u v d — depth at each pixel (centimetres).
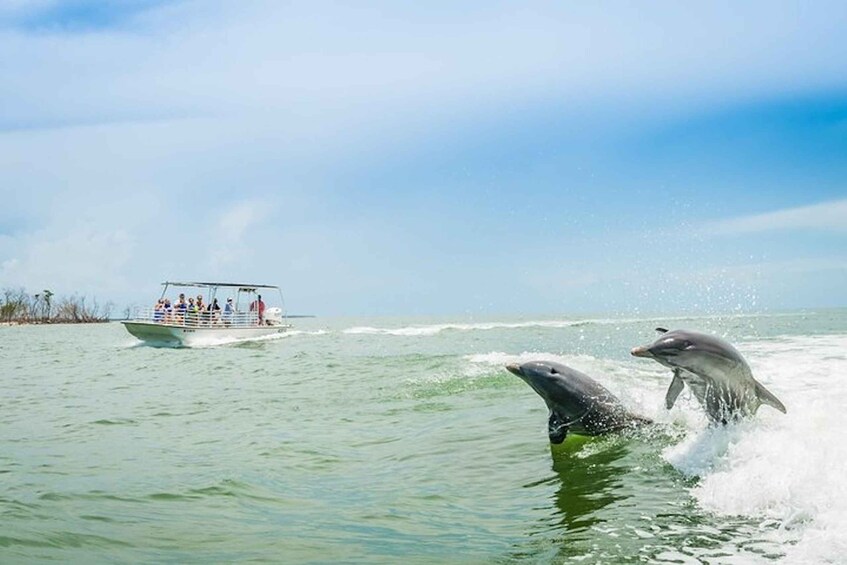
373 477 794
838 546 486
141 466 872
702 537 524
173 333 3750
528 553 518
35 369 2622
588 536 545
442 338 3925
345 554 530
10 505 670
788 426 781
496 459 849
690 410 978
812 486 594
